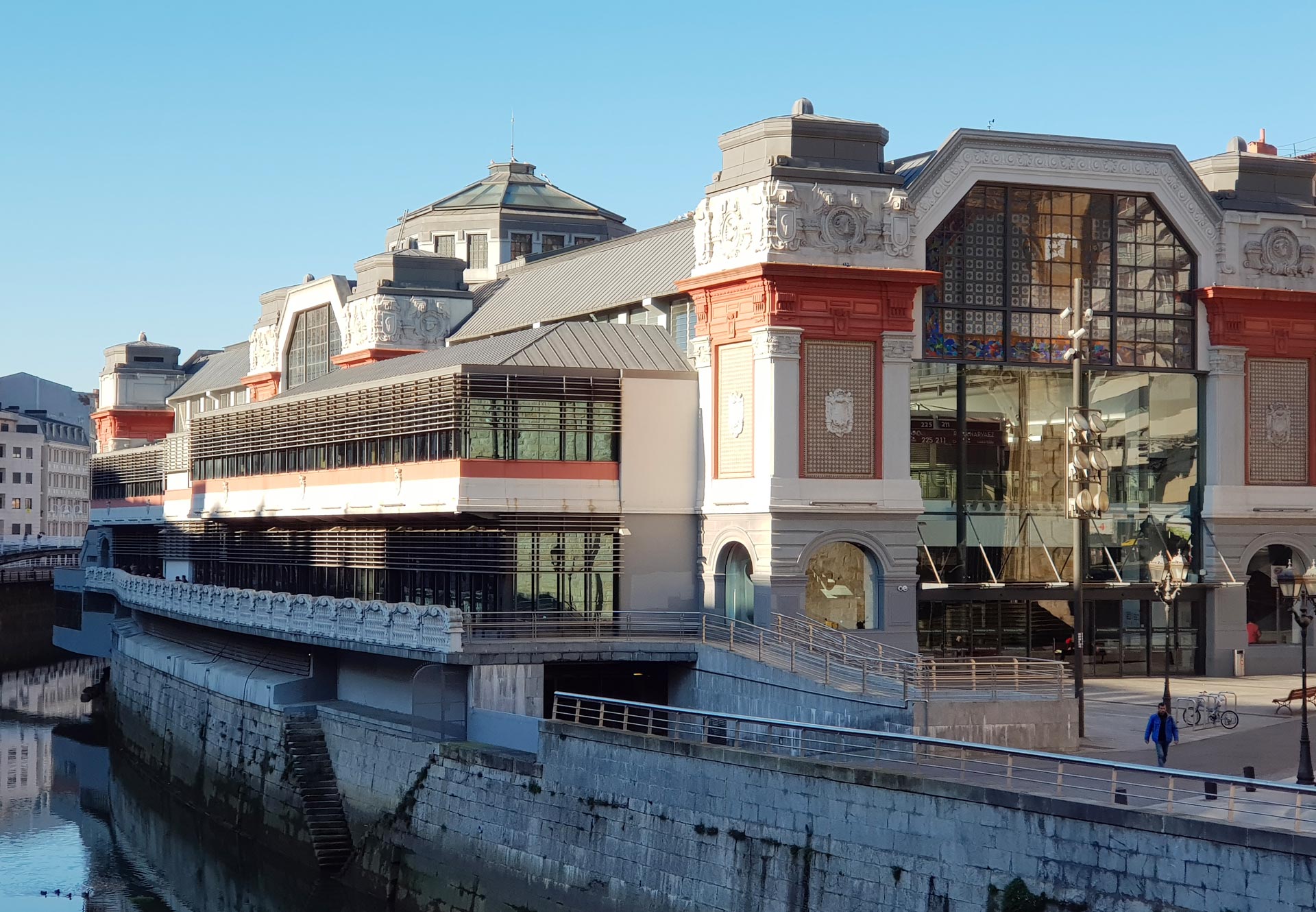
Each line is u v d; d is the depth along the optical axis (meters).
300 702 65.00
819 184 60.50
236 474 85.31
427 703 54.19
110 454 115.88
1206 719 51.22
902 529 60.75
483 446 60.19
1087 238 65.31
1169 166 65.69
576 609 61.09
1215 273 66.31
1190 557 66.75
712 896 40.94
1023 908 33.72
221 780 69.12
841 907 37.50
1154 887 31.69
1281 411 66.94
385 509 65.69
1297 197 68.75
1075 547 48.56
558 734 47.12
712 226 62.38
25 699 113.88
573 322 68.88
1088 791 36.19
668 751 42.81
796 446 59.44
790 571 59.09
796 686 50.59
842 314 60.19
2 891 60.31
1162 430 66.69
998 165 63.53
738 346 61.19
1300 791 29.67
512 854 48.47
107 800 78.06
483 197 113.31
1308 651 67.38
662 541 62.38
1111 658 65.75
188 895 59.56
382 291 93.50
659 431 62.59
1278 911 29.83
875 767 41.03
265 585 82.69
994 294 63.97
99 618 106.38
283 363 108.12
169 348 138.75
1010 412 64.56
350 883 56.62
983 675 55.53
